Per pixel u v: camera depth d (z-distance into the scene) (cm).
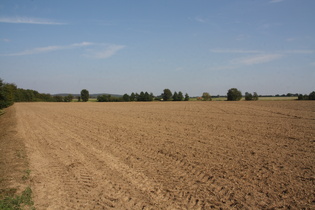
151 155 1120
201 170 884
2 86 4538
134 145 1338
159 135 1599
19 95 11250
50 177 885
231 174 830
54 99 11881
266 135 1465
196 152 1127
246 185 739
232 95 8819
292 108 3569
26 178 875
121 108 4978
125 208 639
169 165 964
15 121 2897
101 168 969
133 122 2370
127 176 867
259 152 1083
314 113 2717
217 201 652
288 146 1173
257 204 626
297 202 625
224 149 1159
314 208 594
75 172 932
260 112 3030
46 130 2041
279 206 611
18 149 1334
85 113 3778
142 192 730
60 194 739
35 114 3850
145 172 898
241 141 1320
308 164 893
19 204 670
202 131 1691
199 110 3775
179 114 3105
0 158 1151
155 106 5488
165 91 10506
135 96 10750
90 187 784
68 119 2898
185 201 662
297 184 727
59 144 1447
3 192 751
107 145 1371
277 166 888
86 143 1448
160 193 718
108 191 748
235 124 1986
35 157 1162
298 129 1636
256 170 856
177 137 1504
